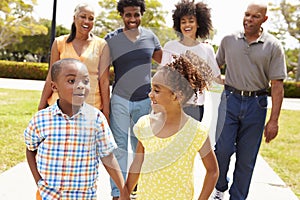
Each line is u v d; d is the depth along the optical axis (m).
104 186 4.03
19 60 32.41
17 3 26.45
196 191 3.91
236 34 3.38
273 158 5.92
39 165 2.29
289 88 18.17
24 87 14.12
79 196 2.30
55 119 2.27
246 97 3.33
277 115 3.32
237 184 3.44
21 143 5.66
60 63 2.25
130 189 2.30
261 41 3.27
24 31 27.16
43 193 2.29
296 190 4.36
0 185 3.94
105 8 14.07
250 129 3.36
